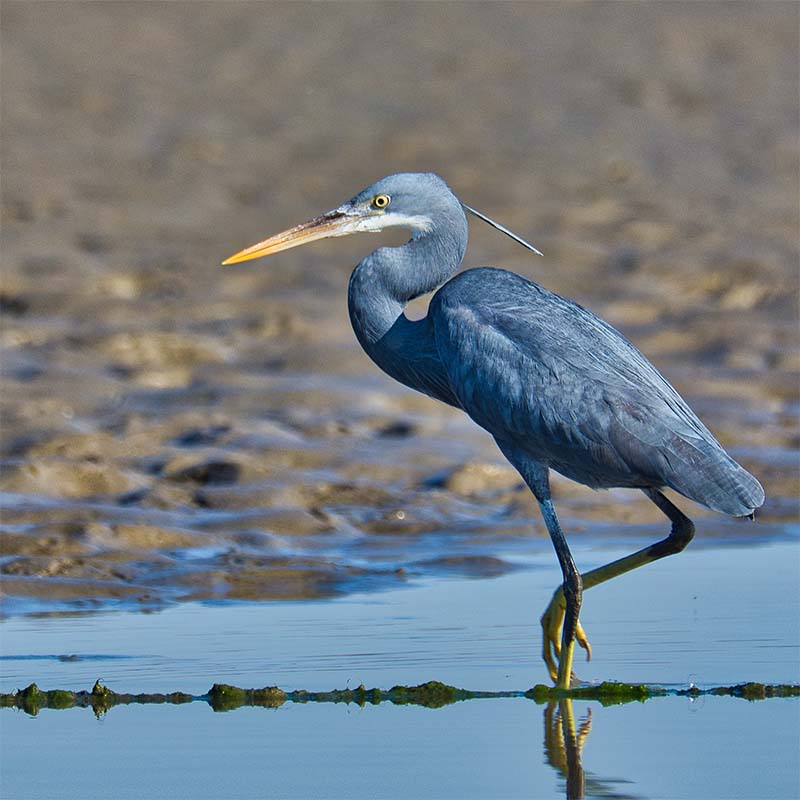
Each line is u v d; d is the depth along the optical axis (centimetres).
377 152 3584
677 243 2638
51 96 4222
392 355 1112
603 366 998
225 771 820
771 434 1609
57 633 1067
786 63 4766
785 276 2347
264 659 1005
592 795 786
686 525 995
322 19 5534
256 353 1909
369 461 1509
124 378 1805
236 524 1330
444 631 1066
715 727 884
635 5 5709
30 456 1491
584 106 4191
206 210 2948
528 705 926
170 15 5478
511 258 2506
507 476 1477
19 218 2797
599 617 1098
